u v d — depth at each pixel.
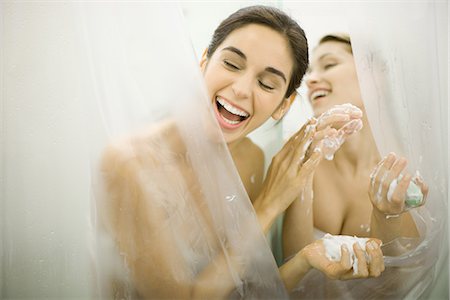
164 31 0.71
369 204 0.98
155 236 0.71
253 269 0.75
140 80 0.72
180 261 0.72
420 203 0.83
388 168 0.83
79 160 0.78
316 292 0.82
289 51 0.84
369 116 0.84
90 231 0.78
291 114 1.03
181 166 0.73
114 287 0.73
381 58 0.82
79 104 0.76
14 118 0.77
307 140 0.85
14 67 0.77
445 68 0.89
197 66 0.73
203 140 0.73
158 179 0.71
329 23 1.04
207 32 1.00
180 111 0.72
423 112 0.83
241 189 0.74
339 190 0.99
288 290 0.81
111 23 0.72
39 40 0.77
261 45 0.82
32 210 0.78
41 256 0.79
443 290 0.90
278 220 0.96
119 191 0.71
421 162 0.84
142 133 0.72
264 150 0.99
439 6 0.88
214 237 0.73
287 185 0.84
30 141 0.78
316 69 1.04
